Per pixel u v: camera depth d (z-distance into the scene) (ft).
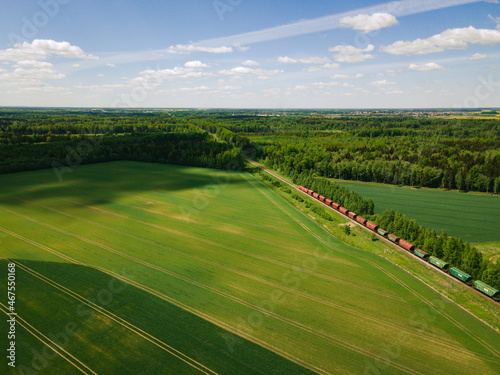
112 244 218.18
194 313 145.79
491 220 299.79
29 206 288.92
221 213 296.92
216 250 216.74
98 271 179.83
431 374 115.14
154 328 133.80
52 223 251.39
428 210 330.54
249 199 348.18
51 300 148.25
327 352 124.47
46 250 203.31
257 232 252.21
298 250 220.84
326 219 293.02
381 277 184.55
